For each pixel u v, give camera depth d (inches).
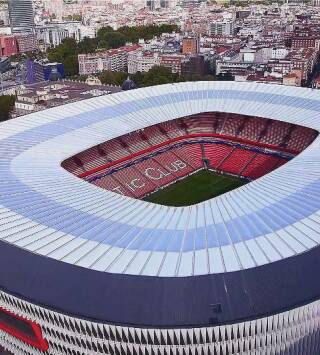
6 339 4480.8
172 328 3491.6
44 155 6186.0
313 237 4104.3
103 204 4864.7
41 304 3759.8
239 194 4936.0
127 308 3622.0
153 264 3892.7
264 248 4001.0
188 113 7691.9
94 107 7859.3
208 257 3929.6
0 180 5408.5
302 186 4940.9
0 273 4087.1
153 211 4699.8
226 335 3553.2
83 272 3882.9
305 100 7765.8
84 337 3762.3
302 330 3818.9
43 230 4409.5
